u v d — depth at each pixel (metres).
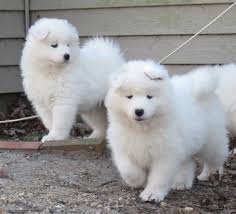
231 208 2.44
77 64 3.04
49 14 3.65
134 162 2.49
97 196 2.49
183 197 2.53
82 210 2.36
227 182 2.70
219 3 3.38
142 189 2.56
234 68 3.08
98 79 3.09
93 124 3.21
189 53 3.45
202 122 2.53
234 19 3.37
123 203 2.44
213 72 2.82
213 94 2.63
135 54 3.53
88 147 2.96
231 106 2.99
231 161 2.95
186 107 2.49
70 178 2.66
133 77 2.38
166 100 2.39
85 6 3.57
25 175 2.66
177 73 3.48
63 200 2.43
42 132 3.45
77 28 3.60
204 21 3.41
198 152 2.64
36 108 3.11
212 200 2.49
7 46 3.68
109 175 2.71
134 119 2.35
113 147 2.50
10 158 2.87
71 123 3.05
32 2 3.66
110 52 3.19
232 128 3.03
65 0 3.60
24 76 3.07
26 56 3.03
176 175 2.60
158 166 2.45
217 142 2.62
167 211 2.39
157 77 2.38
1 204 2.38
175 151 2.43
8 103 3.73
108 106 2.45
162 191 2.47
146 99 2.38
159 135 2.41
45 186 2.56
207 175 2.73
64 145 2.96
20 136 3.40
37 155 2.92
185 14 3.43
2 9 3.64
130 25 3.52
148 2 3.47
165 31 3.47
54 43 2.97
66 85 3.01
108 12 3.54
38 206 2.38
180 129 2.44
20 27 3.69
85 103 3.08
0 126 3.51
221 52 3.41
